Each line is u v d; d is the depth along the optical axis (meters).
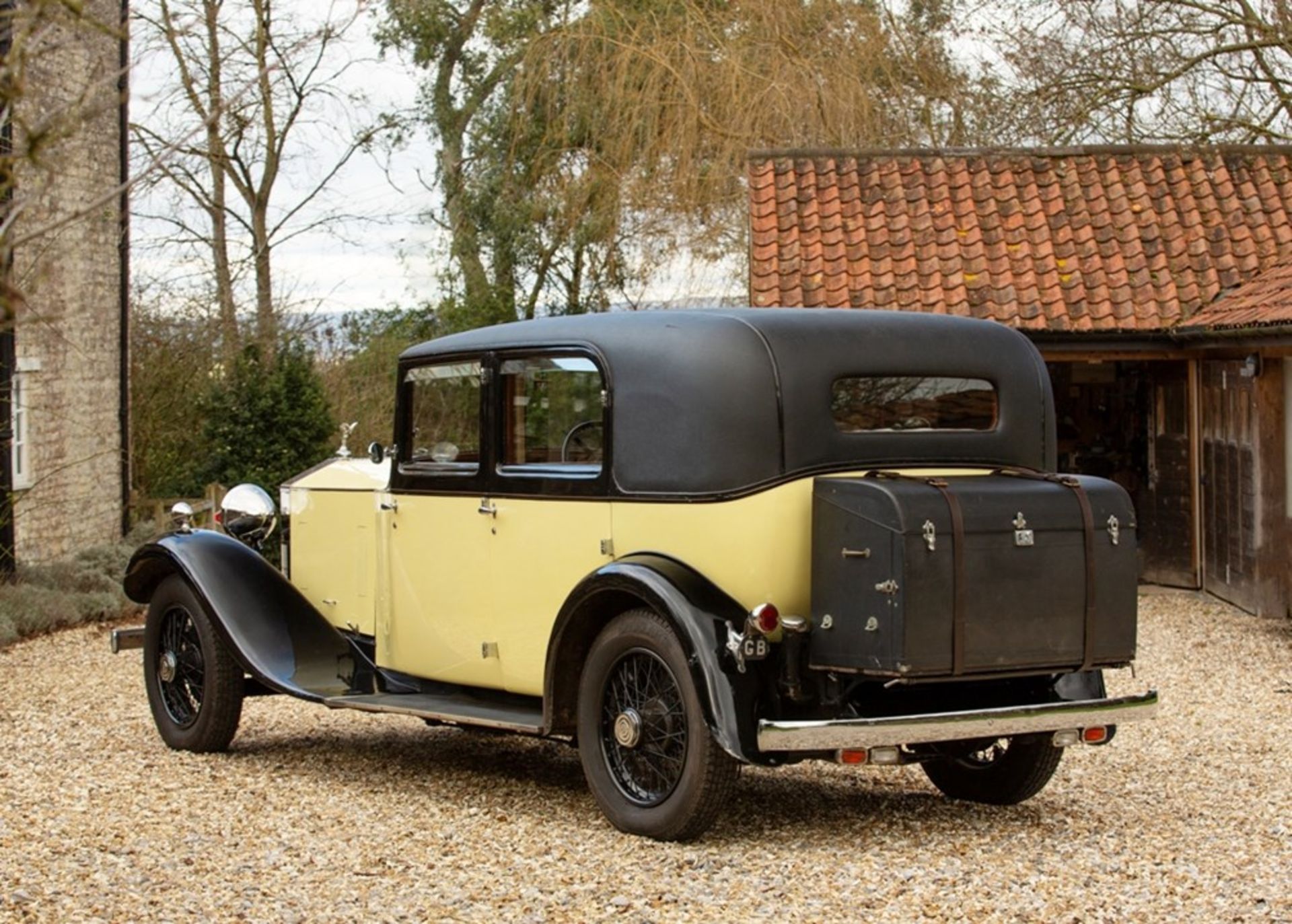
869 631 5.38
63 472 16.34
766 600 5.73
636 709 5.82
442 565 6.98
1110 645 5.71
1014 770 6.38
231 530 8.60
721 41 22.28
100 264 17.14
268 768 7.34
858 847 5.70
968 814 6.36
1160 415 15.33
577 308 25.62
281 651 7.46
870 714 5.89
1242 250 15.09
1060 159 16.80
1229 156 16.58
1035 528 5.54
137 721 8.70
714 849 5.64
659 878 5.23
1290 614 12.62
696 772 5.53
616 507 6.12
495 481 6.66
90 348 16.92
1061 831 6.00
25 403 15.66
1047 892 5.05
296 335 19.98
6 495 14.17
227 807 6.41
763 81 21.61
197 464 18.31
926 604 5.32
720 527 5.78
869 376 6.05
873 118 22.20
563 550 6.35
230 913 4.80
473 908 4.87
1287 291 13.01
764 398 5.81
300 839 5.82
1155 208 15.95
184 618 7.85
